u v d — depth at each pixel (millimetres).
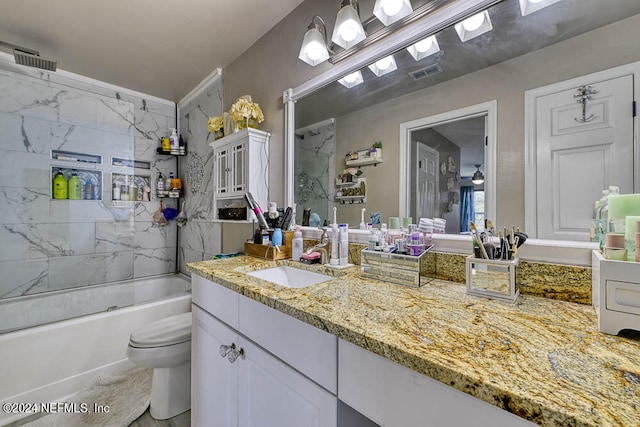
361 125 1338
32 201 2104
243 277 1073
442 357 481
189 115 2879
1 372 1441
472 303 767
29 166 2092
